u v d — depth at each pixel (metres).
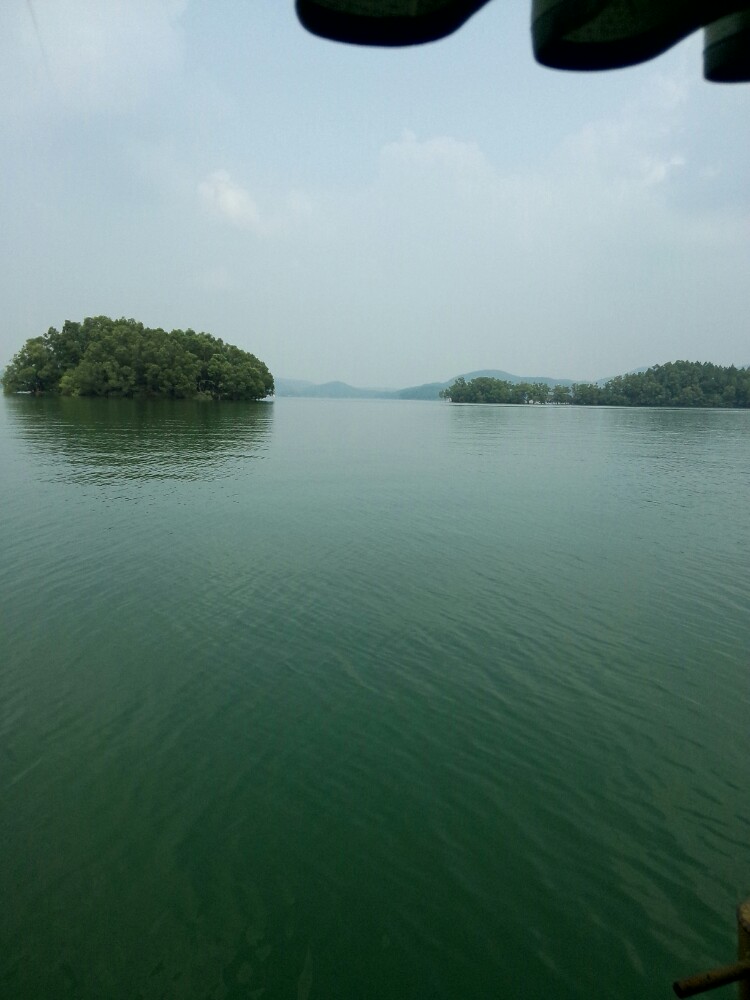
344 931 8.47
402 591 20.20
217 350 162.25
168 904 8.74
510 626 17.86
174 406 125.50
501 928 8.59
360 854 9.70
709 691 14.71
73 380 136.12
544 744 12.55
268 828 10.12
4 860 9.34
